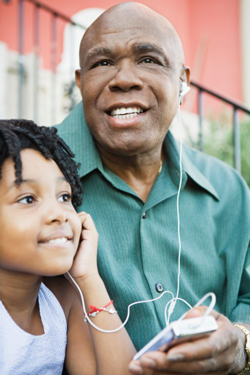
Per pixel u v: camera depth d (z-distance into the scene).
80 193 1.45
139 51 1.52
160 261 1.55
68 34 6.00
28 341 1.24
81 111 1.75
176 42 1.63
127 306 1.46
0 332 1.21
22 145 1.21
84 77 1.58
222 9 7.61
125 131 1.51
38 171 1.19
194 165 1.85
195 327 1.06
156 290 1.50
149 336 1.44
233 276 1.65
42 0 6.17
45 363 1.29
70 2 6.41
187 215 1.66
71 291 1.43
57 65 5.86
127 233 1.55
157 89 1.53
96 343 1.27
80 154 1.62
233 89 7.59
